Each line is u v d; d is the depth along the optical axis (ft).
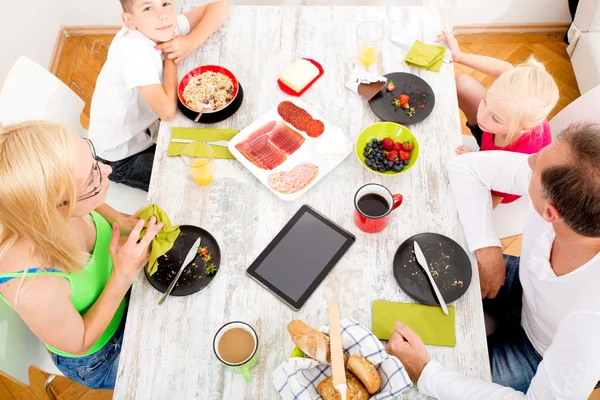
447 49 5.91
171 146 5.30
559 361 3.82
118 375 4.24
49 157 3.60
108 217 5.07
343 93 5.60
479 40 9.70
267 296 4.53
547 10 9.32
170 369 4.25
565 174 3.51
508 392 3.99
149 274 4.57
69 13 9.70
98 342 4.91
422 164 5.16
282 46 5.94
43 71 5.74
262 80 5.71
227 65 5.84
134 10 5.36
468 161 5.07
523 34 9.73
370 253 4.71
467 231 4.83
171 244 4.48
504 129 5.40
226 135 5.37
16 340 4.69
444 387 3.97
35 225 3.72
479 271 4.91
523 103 5.05
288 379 3.71
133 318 4.45
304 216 4.88
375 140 5.13
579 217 3.52
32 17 9.04
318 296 4.52
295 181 5.01
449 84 5.64
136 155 6.53
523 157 4.95
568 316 3.91
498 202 5.93
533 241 4.71
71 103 6.10
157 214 4.62
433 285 4.48
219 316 4.46
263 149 5.20
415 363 4.16
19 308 4.00
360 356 3.76
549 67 9.36
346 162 5.17
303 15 6.15
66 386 6.86
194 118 5.47
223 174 5.15
